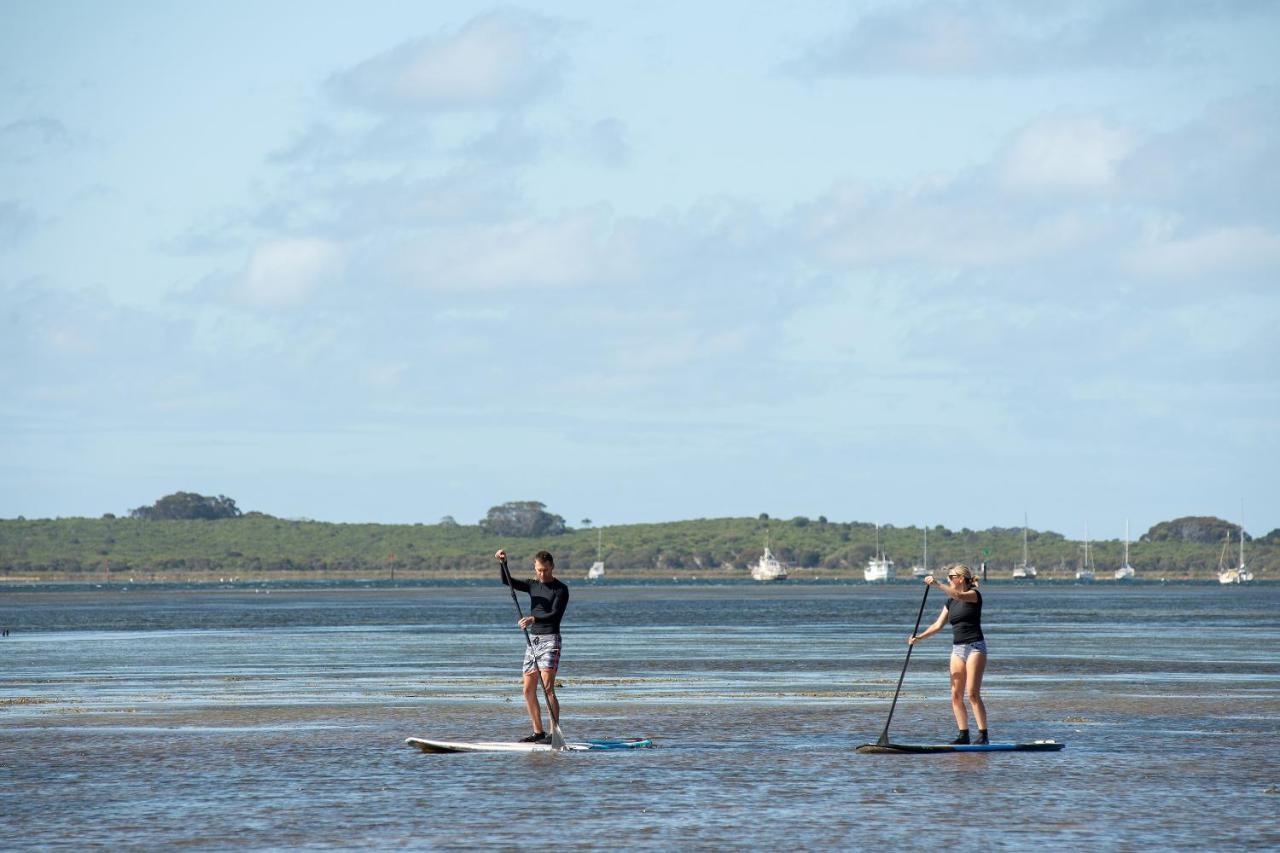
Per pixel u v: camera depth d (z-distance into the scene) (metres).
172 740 107.69
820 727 114.25
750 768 92.00
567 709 129.50
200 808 79.12
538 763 94.69
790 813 76.75
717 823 74.12
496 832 72.19
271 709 130.62
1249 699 137.75
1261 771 90.38
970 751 99.12
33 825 74.69
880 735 108.12
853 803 79.56
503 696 143.38
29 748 103.50
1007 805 78.81
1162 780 87.00
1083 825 73.44
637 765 93.44
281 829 73.31
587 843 69.69
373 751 100.94
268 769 92.75
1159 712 125.69
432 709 130.00
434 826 73.75
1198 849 68.00
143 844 70.06
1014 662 195.00
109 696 145.38
